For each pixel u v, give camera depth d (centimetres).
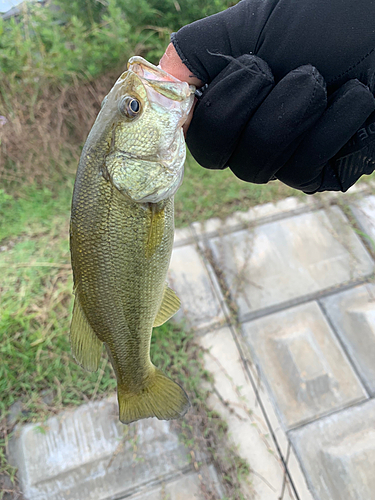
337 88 19
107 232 19
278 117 18
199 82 20
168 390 25
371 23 17
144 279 21
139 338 23
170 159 20
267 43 18
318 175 21
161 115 19
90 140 19
